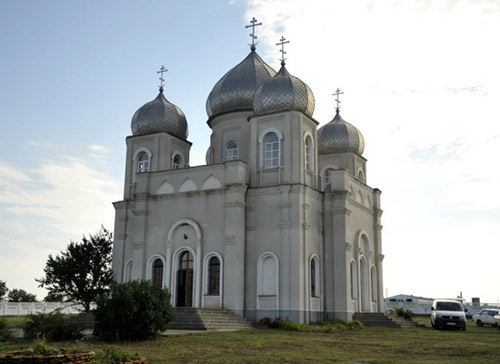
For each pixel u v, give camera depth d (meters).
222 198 32.12
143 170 38.34
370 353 17.67
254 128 33.94
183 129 39.84
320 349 18.61
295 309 30.28
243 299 31.20
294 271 30.77
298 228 31.23
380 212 40.22
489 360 16.05
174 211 33.41
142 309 20.83
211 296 31.12
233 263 30.84
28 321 21.58
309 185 33.69
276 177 32.78
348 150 41.97
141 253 33.47
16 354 13.61
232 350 17.78
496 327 38.34
